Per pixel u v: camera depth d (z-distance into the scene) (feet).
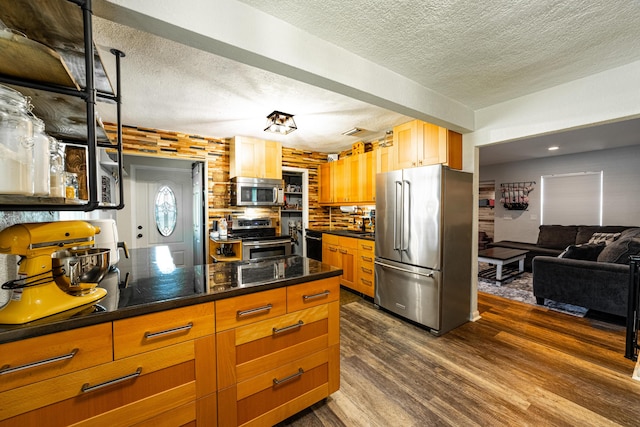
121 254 7.84
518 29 5.31
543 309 11.05
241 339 4.43
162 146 12.42
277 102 9.04
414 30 5.32
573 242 17.38
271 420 4.78
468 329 9.26
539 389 6.14
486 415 5.38
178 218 14.67
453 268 9.19
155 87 7.92
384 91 6.74
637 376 6.54
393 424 5.16
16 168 2.49
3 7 2.68
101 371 3.31
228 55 4.76
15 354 2.83
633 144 15.97
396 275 10.17
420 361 7.29
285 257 7.05
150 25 3.91
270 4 4.61
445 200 8.85
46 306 3.11
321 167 17.13
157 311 3.67
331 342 5.60
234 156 13.38
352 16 4.92
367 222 15.21
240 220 14.48
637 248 9.73
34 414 2.95
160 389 3.73
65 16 2.88
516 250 16.96
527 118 8.45
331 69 5.72
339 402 5.74
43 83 2.86
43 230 3.13
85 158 5.35
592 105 7.22
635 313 7.32
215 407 4.20
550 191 19.95
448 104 8.63
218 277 5.07
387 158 12.10
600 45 5.86
